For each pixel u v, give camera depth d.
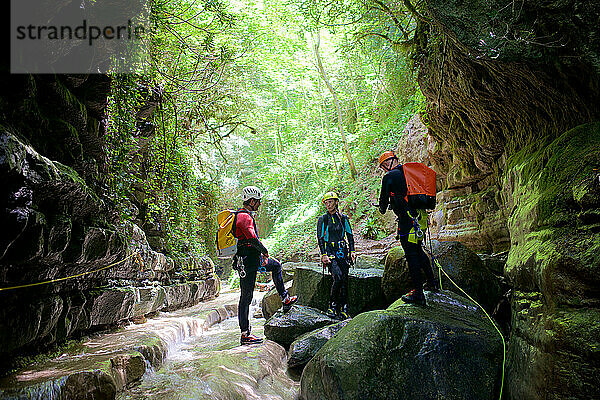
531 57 3.42
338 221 5.89
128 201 5.11
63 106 3.27
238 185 18.48
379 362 3.22
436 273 5.11
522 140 4.87
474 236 7.44
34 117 2.88
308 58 16.80
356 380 3.15
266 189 21.06
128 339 4.11
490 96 4.95
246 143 21.03
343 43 13.28
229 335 6.07
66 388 2.56
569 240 2.42
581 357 2.09
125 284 4.89
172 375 3.71
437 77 5.89
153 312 6.11
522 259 2.92
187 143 8.85
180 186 7.71
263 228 22.00
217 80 7.62
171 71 6.59
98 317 4.18
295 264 8.55
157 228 6.87
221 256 5.13
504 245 6.63
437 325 3.39
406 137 12.45
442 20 3.66
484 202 7.15
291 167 19.92
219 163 15.05
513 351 2.96
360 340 3.40
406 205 3.99
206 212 12.65
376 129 16.28
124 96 4.85
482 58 3.91
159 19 5.08
